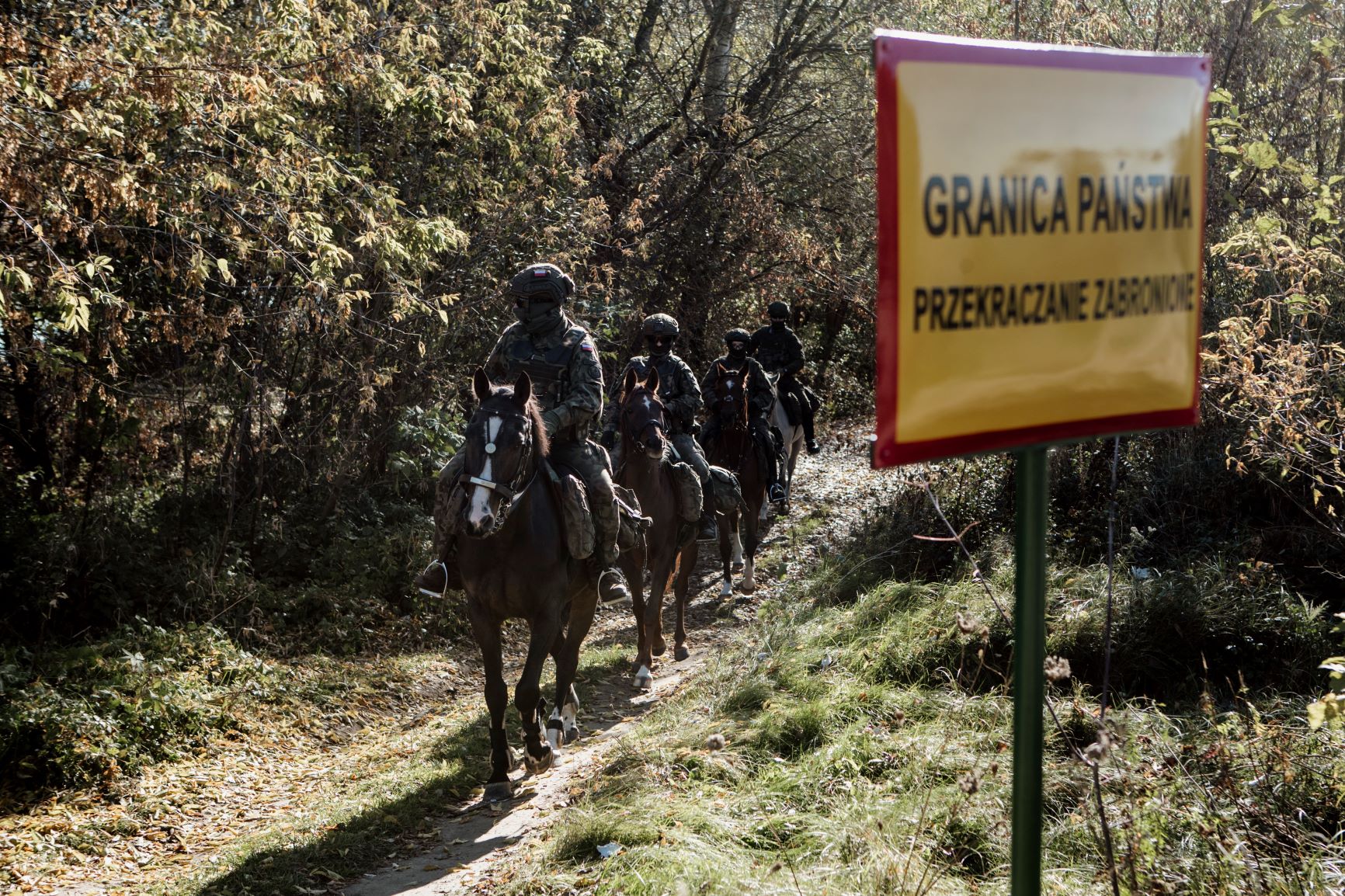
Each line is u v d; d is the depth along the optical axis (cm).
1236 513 883
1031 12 969
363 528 1291
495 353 711
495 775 680
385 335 1265
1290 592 749
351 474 1333
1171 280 247
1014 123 222
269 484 1266
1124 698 657
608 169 1719
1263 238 561
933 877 421
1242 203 820
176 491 1234
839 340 2617
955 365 218
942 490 1116
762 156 2038
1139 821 433
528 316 696
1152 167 242
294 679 979
